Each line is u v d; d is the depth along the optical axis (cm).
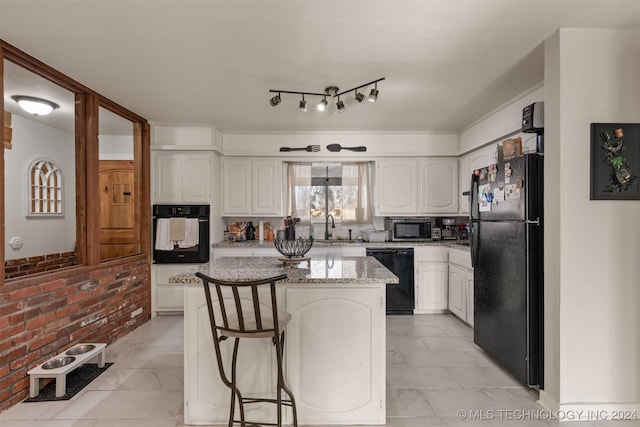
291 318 200
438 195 471
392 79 285
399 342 343
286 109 368
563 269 212
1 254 221
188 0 181
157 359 301
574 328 212
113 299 341
